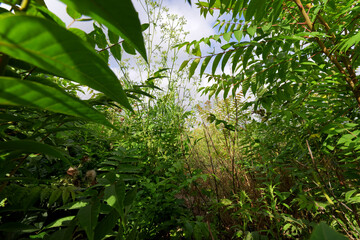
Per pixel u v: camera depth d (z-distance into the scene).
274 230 1.26
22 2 0.32
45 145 0.29
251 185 1.65
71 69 0.22
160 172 1.78
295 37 1.10
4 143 0.27
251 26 1.22
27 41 0.18
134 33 0.23
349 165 1.05
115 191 0.67
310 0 1.35
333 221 1.04
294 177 1.44
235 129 1.74
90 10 0.22
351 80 1.17
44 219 1.01
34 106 0.23
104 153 1.73
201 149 2.56
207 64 1.32
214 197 1.64
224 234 1.39
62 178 1.26
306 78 1.34
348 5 1.05
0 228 0.60
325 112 1.29
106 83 0.24
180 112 2.29
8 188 0.70
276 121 1.47
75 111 0.24
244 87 1.46
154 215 1.33
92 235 0.53
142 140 2.02
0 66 0.32
